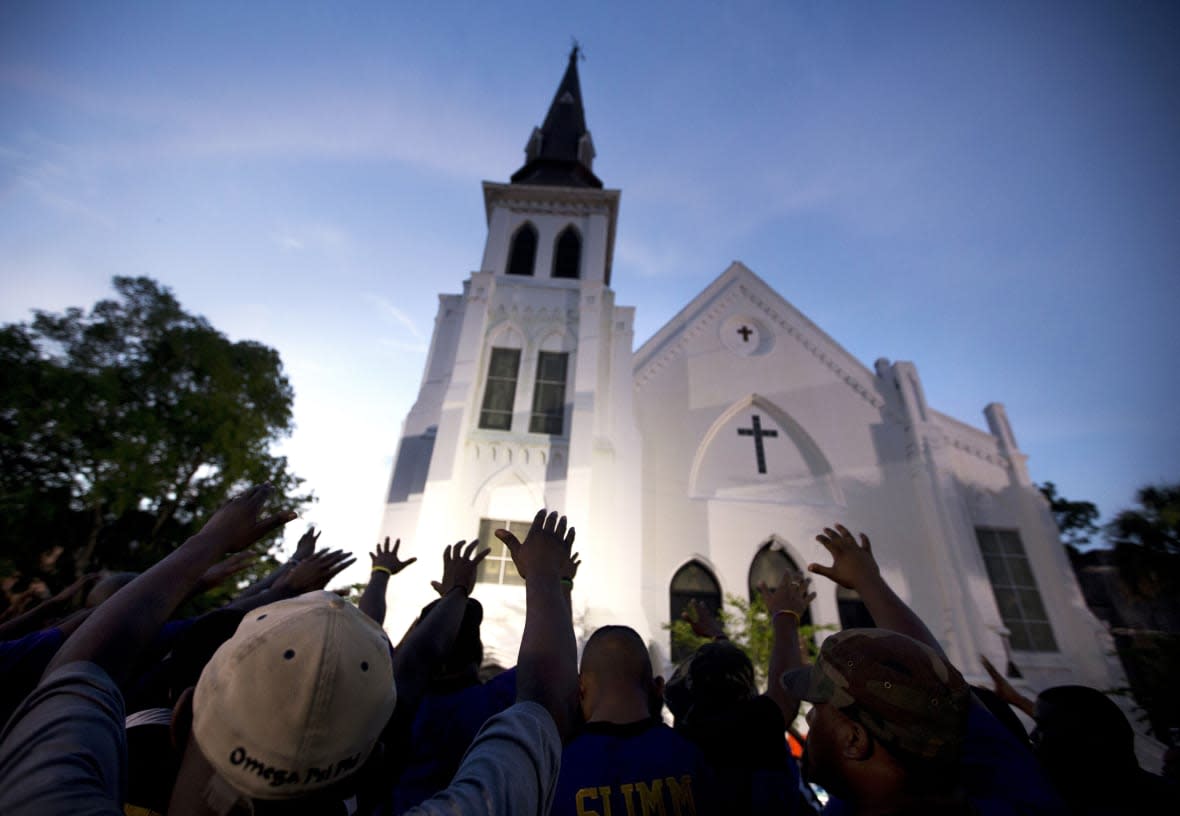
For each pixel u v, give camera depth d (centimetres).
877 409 1983
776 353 2053
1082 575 2044
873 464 1877
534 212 2081
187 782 132
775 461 1880
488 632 1327
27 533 1936
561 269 1989
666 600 1611
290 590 312
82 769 122
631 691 262
